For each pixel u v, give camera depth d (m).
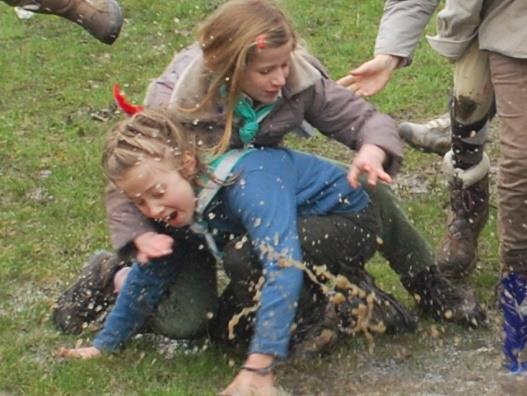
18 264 10.15
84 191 11.66
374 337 8.67
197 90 7.79
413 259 8.80
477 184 9.65
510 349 8.23
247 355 8.32
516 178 8.12
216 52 7.64
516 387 8.05
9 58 15.48
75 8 12.62
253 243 7.64
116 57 15.59
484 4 8.48
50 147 12.80
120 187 7.63
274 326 7.52
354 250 8.27
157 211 7.65
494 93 8.93
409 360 8.41
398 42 8.91
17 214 11.17
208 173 7.73
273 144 8.09
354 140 8.12
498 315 9.07
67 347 8.70
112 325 8.43
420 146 11.84
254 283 7.91
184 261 8.34
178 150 7.65
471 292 8.98
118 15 12.79
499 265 9.92
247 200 7.64
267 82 7.67
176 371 8.20
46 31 16.42
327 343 8.34
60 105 14.08
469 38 8.81
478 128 9.41
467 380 8.16
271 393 7.56
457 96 9.25
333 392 8.01
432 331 8.76
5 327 9.02
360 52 15.56
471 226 9.70
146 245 7.79
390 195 8.56
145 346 8.55
